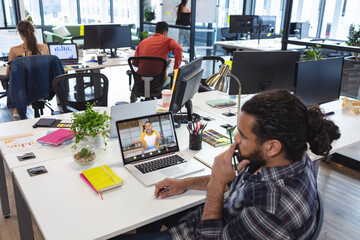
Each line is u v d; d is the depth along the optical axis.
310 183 1.00
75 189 1.45
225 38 7.80
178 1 5.71
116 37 5.14
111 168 1.65
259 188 1.00
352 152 3.43
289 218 0.93
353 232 2.35
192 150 1.87
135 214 1.29
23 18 5.48
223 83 1.89
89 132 1.72
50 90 3.67
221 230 1.09
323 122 0.98
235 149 1.17
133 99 4.29
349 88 4.54
